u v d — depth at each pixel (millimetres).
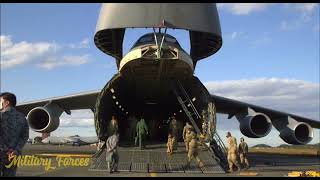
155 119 24016
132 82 18828
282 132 21156
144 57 15414
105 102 17750
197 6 14820
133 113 23703
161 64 16109
